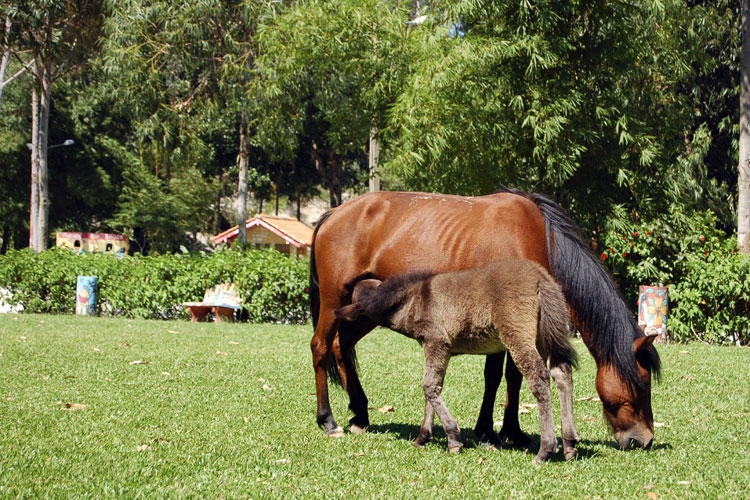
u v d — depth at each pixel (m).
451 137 15.45
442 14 17.77
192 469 5.53
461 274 6.07
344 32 17.55
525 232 6.41
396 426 7.30
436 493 5.02
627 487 5.16
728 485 5.23
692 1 23.97
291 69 18.52
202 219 41.69
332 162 42.75
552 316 5.73
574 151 15.08
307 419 7.45
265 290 17.67
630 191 16.31
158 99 23.53
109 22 22.50
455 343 6.14
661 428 7.12
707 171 24.77
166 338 13.64
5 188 41.38
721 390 9.05
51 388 8.56
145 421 7.08
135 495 4.86
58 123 40.56
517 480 5.33
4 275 19.52
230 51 22.89
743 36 18.53
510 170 16.34
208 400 8.16
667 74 17.64
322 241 7.37
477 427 6.60
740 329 14.09
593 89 16.30
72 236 34.56
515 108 15.28
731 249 14.78
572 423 5.86
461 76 15.26
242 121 24.66
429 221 6.82
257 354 11.88
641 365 6.19
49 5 23.69
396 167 15.55
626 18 15.63
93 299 18.67
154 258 19.06
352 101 18.91
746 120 18.38
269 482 5.24
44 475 5.27
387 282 6.36
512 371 6.48
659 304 14.09
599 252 15.69
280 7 21.31
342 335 7.34
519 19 15.11
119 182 42.47
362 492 5.04
